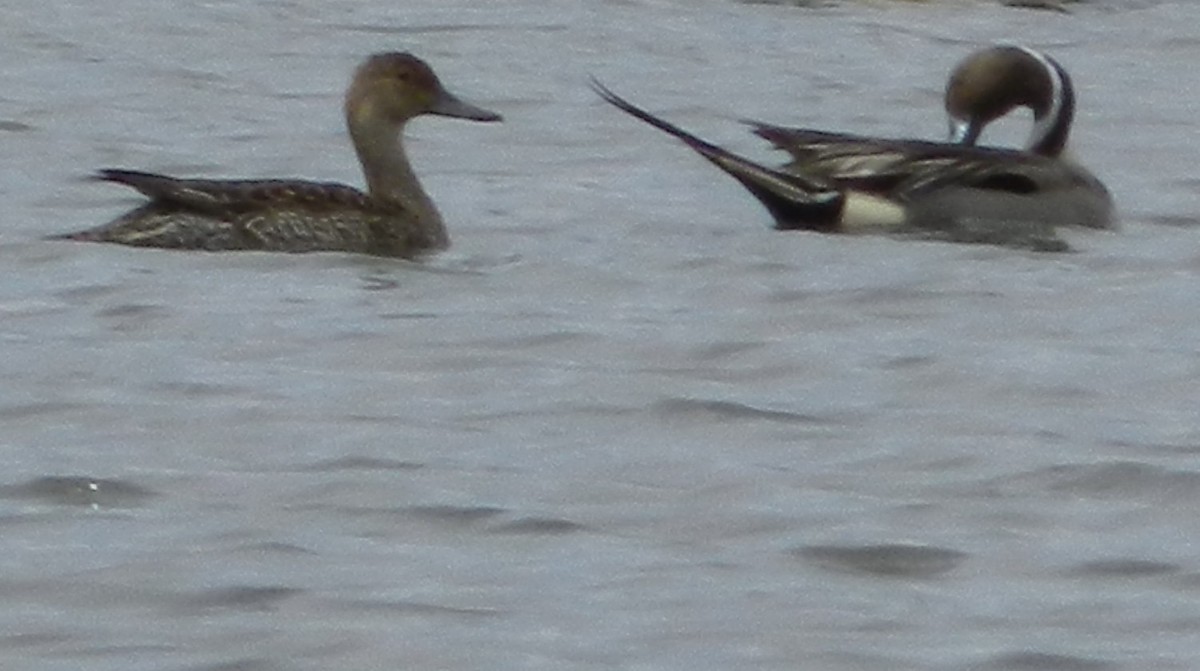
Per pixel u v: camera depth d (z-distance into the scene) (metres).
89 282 18.00
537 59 28.98
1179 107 27.14
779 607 12.11
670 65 28.88
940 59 29.73
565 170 23.19
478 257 19.41
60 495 13.57
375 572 12.45
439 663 11.40
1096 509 13.62
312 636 11.65
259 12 31.11
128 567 12.45
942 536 13.15
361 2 31.92
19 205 20.80
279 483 13.78
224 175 22.91
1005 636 11.80
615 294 18.22
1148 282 18.94
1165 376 16.25
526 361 16.34
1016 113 27.47
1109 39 31.17
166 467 14.03
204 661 11.37
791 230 20.62
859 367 16.41
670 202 21.75
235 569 12.45
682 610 12.06
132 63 27.77
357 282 18.36
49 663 11.34
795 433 14.92
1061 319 17.75
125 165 22.91
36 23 29.81
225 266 18.61
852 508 13.53
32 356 16.16
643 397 15.55
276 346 16.55
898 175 20.73
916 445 14.63
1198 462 14.28
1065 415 15.40
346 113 19.97
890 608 12.13
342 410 15.17
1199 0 33.84
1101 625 11.94
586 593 12.23
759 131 21.42
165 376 15.77
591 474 14.03
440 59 28.80
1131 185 23.05
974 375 16.19
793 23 31.75
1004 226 20.70
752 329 17.25
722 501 13.62
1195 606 12.20
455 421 15.03
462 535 13.06
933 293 18.38
